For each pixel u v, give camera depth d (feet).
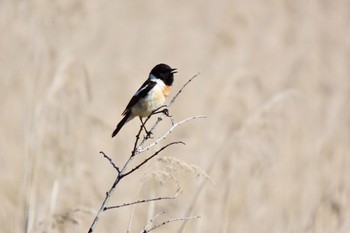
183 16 86.12
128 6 81.00
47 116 41.09
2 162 43.11
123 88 63.41
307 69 76.48
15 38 50.55
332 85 74.08
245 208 44.80
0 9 50.96
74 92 42.16
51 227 33.17
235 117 51.44
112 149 50.85
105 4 73.61
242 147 42.60
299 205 46.34
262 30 87.81
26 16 51.16
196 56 77.56
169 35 80.69
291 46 86.74
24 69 48.75
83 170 40.96
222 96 53.21
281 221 45.55
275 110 44.62
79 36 59.00
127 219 43.73
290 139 48.52
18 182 40.78
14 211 39.19
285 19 93.81
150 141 54.08
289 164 47.75
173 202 41.75
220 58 76.95
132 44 74.23
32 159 39.32
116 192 46.85
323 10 102.78
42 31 50.93
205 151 48.83
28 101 45.93
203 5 89.97
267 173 44.80
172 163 26.27
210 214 42.01
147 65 72.38
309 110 58.03
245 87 54.24
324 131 57.06
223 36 82.12
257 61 78.89
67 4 55.06
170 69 35.09
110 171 48.75
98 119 43.11
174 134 55.16
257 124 43.27
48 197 38.27
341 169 50.24
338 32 95.66
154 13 83.97
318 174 49.16
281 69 76.54
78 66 42.70
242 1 92.99
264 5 94.22
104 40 67.97
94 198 41.55
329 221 44.70
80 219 33.78
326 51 87.86
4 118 46.93
